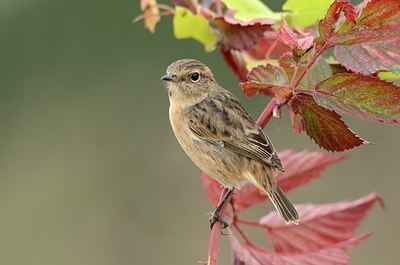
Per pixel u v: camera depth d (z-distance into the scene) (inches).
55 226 604.7
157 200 602.9
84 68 625.0
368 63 169.8
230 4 219.1
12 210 615.8
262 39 236.2
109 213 600.1
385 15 161.6
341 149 172.4
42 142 627.5
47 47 623.5
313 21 218.5
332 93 163.6
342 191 557.3
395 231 535.2
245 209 228.1
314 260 193.0
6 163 627.5
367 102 161.3
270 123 571.8
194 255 572.1
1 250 596.1
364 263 528.7
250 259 193.2
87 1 617.3
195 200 594.9
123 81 623.5
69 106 629.6
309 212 213.9
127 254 584.1
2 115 629.6
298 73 179.8
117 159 614.2
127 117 625.6
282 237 212.1
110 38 620.7
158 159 613.3
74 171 621.3
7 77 625.6
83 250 588.4
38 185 621.0
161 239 584.1
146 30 613.0
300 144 565.6
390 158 561.3
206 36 230.2
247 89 174.6
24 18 621.3
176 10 230.4
